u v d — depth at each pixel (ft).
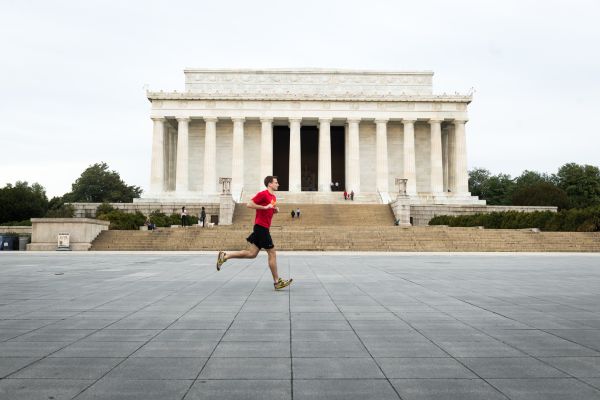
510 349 22.57
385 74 288.30
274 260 43.04
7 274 59.77
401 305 35.09
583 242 138.62
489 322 28.84
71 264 78.02
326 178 266.36
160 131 268.21
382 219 205.98
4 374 18.69
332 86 287.69
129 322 28.60
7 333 25.75
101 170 435.12
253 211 211.61
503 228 181.37
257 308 33.60
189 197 263.70
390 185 286.05
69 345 23.13
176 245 135.33
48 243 130.93
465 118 271.08
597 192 364.17
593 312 32.53
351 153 269.85
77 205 237.45
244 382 17.79
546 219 170.40
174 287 45.85
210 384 17.57
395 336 25.05
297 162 267.59
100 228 142.72
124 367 19.60
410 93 287.89
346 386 17.42
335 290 43.62
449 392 16.83
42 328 26.99
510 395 16.55
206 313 31.60
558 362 20.51
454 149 275.39
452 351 22.16
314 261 88.07
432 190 269.64
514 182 438.81
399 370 19.29
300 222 199.11
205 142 275.80
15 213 210.59
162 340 24.11
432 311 32.60
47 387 17.22
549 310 33.24
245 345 23.11
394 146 287.89
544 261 90.74
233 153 270.05
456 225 199.11
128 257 99.91
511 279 54.80
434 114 271.69
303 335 25.22
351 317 30.25
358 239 139.85
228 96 269.03
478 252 129.59
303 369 19.36
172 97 268.21
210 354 21.50
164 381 17.89
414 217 242.99
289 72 288.10
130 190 446.60
